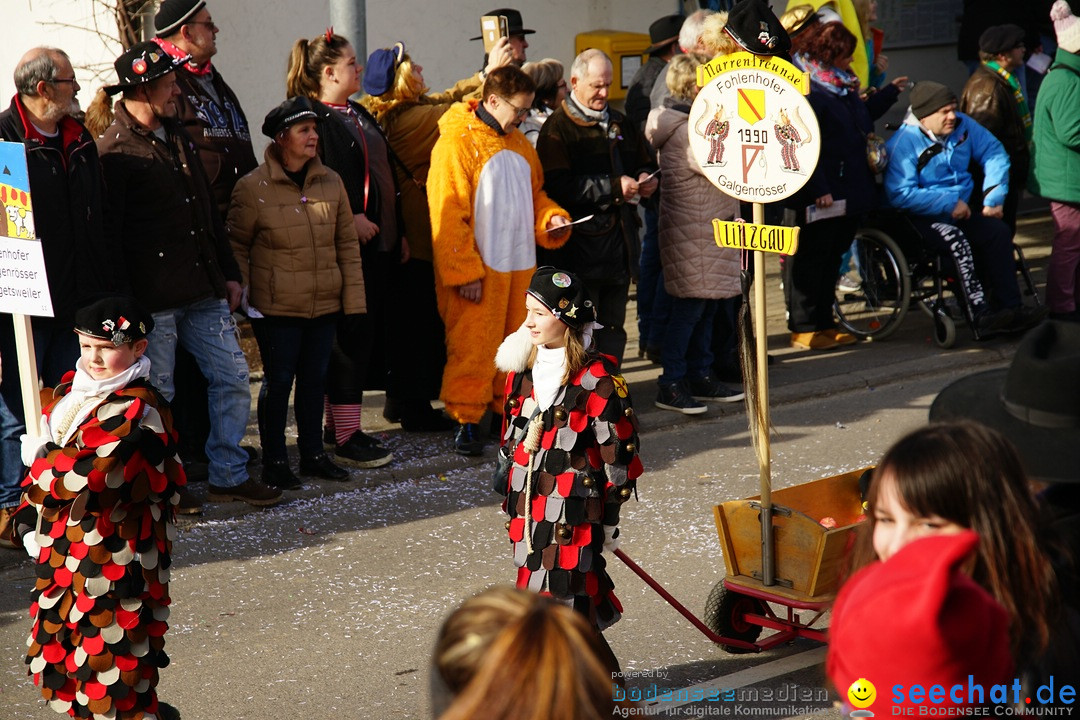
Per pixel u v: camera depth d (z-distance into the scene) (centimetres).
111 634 724
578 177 1434
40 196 1090
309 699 880
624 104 2030
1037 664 409
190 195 1195
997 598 405
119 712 732
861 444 1490
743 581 909
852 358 1853
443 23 2022
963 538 354
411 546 1184
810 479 1366
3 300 875
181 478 756
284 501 1298
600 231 1454
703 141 894
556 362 797
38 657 747
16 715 855
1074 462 450
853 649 369
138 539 733
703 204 1514
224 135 1341
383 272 1459
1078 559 439
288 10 1833
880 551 428
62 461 726
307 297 1272
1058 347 480
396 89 1470
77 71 1744
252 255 1266
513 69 1373
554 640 327
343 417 1394
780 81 862
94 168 1127
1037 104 1822
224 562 1140
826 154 1745
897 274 1861
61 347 1158
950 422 434
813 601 866
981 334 1859
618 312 1526
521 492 805
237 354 1254
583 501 785
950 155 1830
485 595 348
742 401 1647
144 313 756
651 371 1792
